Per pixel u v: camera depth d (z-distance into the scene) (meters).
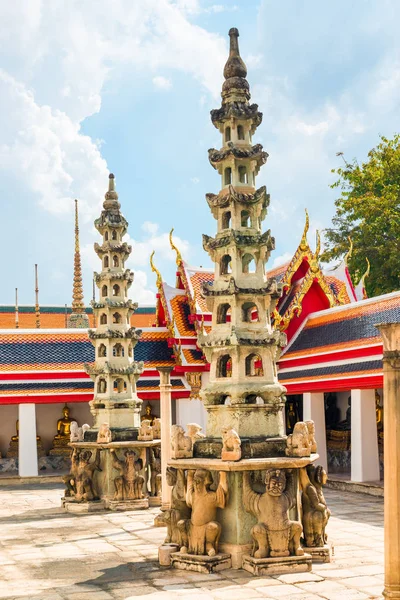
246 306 18.05
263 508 15.52
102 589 14.77
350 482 29.17
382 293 48.22
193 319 39.59
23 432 36.72
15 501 29.44
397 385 10.84
